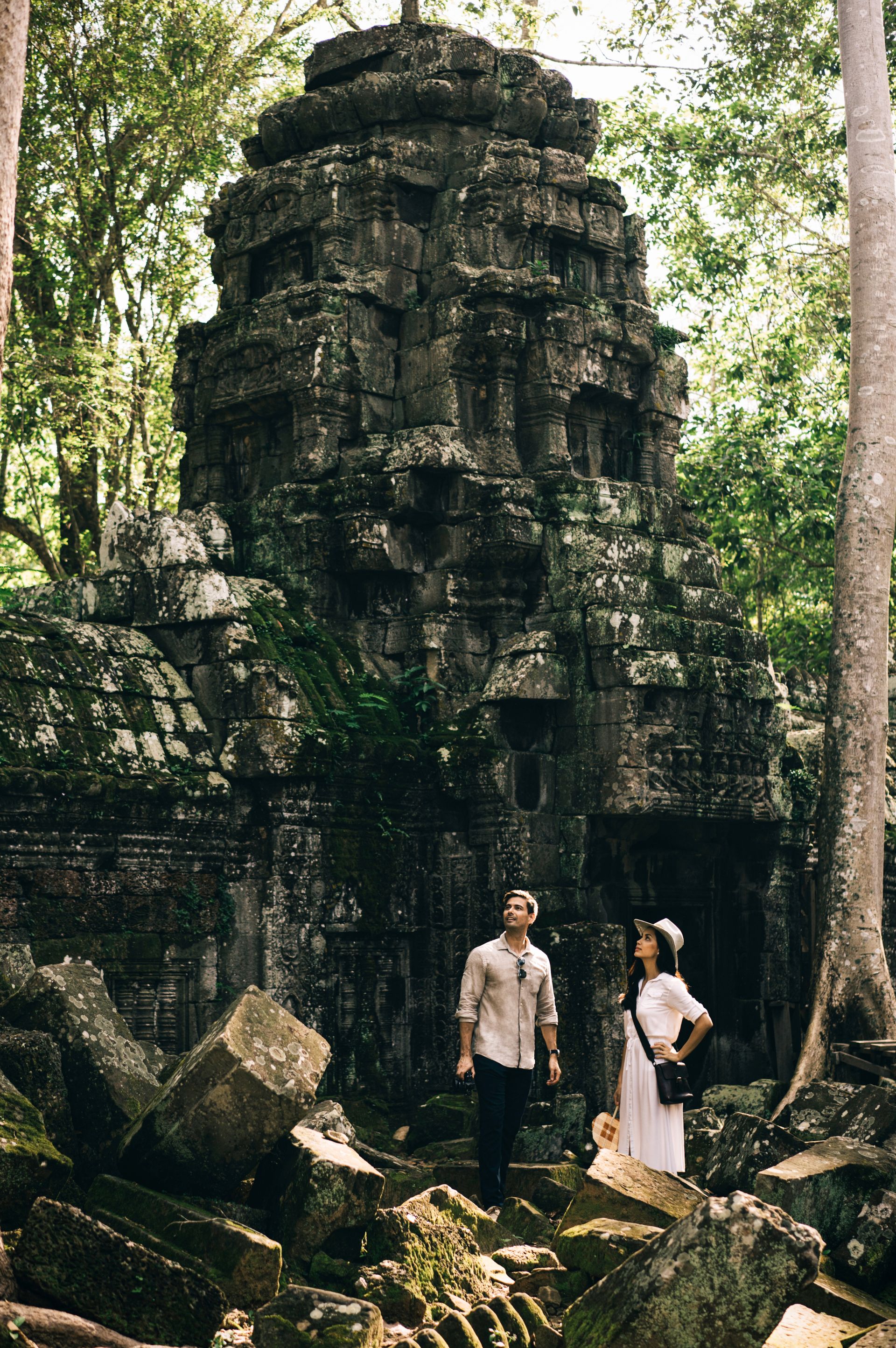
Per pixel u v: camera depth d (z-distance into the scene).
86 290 19.20
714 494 19.58
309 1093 6.53
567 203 13.78
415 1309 6.00
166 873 10.40
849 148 12.26
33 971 9.19
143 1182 6.50
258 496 13.32
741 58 18.52
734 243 20.27
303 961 10.90
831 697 11.55
